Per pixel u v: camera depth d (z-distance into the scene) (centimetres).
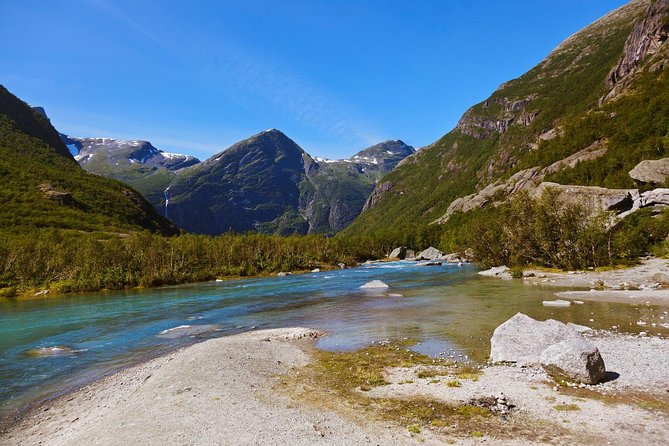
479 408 1283
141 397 1510
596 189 6338
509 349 1800
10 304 4672
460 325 2572
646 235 5694
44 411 1502
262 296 4559
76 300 4784
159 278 6362
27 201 12912
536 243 5794
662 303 2816
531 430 1116
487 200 15950
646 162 8144
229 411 1334
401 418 1243
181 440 1126
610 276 4284
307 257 9481
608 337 2023
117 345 2486
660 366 1563
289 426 1199
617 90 18725
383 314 3131
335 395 1474
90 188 16612
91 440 1158
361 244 13312
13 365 2095
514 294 3672
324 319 3086
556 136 18450
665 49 17562
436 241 14075
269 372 1788
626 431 1076
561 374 1504
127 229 13625
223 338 2520
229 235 9456
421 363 1836
